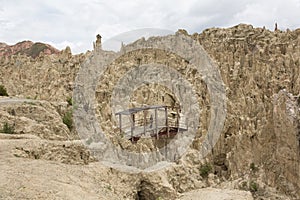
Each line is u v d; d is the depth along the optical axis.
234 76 63.31
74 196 16.11
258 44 91.56
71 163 24.02
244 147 45.22
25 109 34.12
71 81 67.06
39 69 81.69
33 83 75.38
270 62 64.81
